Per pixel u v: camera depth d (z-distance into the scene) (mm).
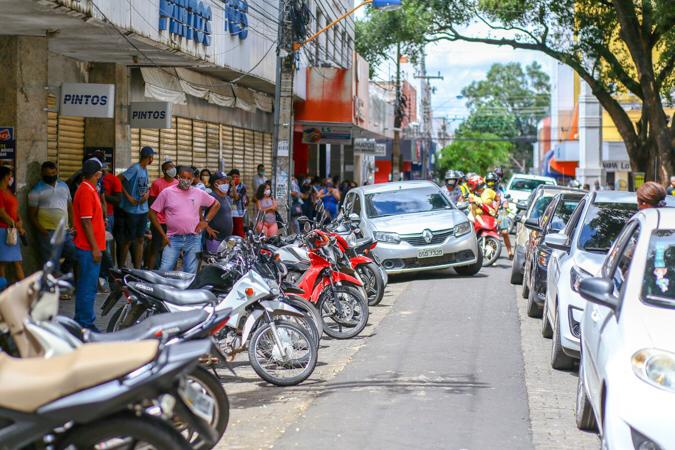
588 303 7301
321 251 11461
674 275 6230
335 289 11406
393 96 61531
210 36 17531
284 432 7141
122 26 13039
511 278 16953
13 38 13734
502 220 21734
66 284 4766
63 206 13641
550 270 10898
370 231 17500
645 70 24422
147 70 18203
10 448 4203
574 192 13719
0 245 12461
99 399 4215
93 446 4445
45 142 14273
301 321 9320
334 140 33969
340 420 7480
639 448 5203
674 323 5711
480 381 8922
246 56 20875
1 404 4176
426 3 30484
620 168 51250
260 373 8773
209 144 24016
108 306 8898
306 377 8883
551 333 11367
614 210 10219
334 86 29812
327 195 28516
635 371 5402
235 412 7840
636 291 6152
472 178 20562
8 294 4660
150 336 5750
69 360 4336
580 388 7195
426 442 6820
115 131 17406
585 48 29391
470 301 14727
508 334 11656
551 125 82062
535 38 30047
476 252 17859
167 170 16109
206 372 5867
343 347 10906
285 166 19719
